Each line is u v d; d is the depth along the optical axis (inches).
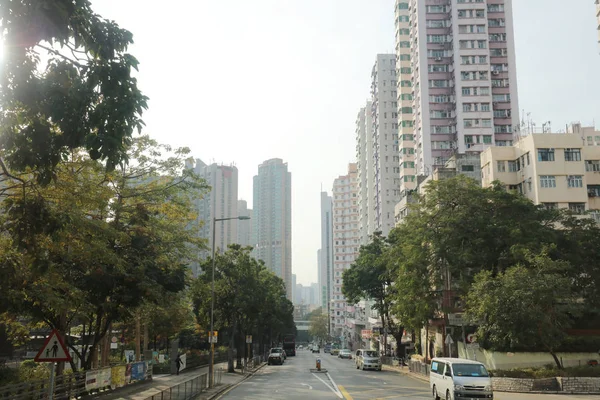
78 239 753.6
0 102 409.7
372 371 2068.2
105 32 415.2
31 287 708.0
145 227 1023.6
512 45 3710.6
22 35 370.0
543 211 1720.0
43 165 430.6
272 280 2758.4
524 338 1269.7
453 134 3617.1
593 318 1744.6
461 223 1614.2
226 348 2940.5
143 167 1082.1
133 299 973.2
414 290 1640.0
